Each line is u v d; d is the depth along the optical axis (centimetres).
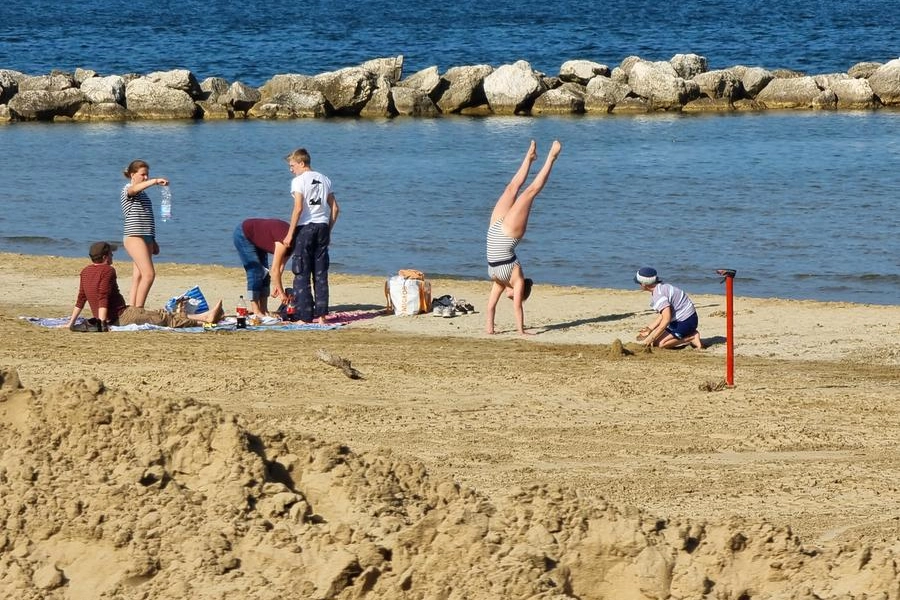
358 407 3922
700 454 3494
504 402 4053
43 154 13175
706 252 8100
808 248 8150
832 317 5819
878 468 3366
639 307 6116
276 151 13362
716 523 2462
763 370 4662
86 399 2655
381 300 6375
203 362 4550
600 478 3247
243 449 2555
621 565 2312
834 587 2273
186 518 2380
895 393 4238
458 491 2517
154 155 13100
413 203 10031
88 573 2295
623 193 10312
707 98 17412
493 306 5406
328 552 2314
